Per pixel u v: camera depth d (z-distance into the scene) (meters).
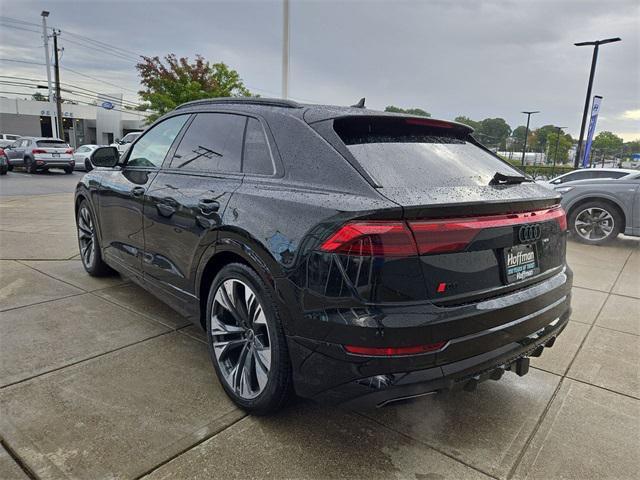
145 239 3.42
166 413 2.48
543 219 2.46
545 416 2.65
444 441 2.38
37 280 4.58
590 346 3.63
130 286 4.49
